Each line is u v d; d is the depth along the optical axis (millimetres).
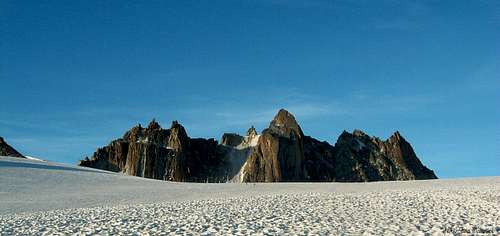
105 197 60031
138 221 32406
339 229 27766
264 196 49375
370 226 28672
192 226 29734
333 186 69812
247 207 38750
